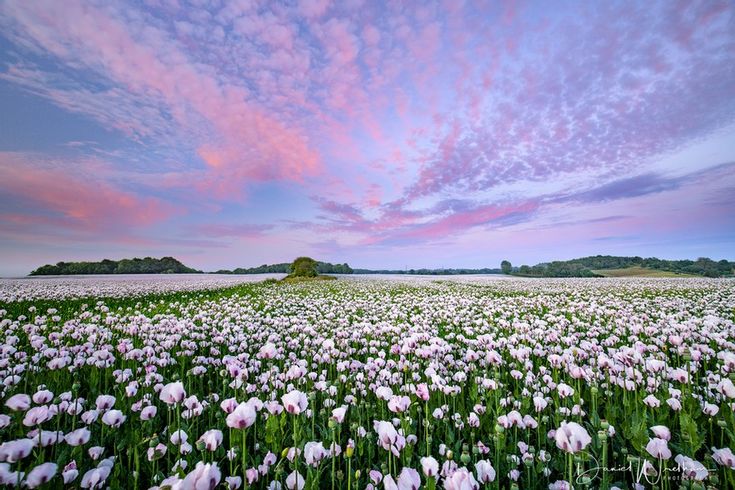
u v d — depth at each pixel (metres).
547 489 3.10
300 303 17.11
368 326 8.12
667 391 4.19
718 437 3.73
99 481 2.70
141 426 3.67
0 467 2.34
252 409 2.71
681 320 10.16
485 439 3.75
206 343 7.48
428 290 28.23
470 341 7.00
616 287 29.94
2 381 4.56
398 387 4.84
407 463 3.12
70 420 4.05
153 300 18.92
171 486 2.03
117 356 6.71
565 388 4.03
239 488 2.94
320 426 3.96
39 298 17.97
